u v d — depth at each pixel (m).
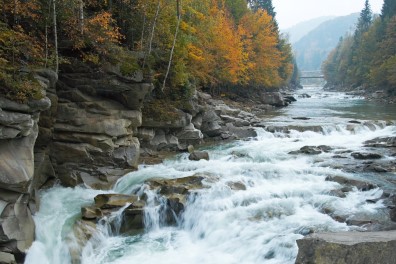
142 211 14.70
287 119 39.22
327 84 154.38
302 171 19.05
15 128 11.36
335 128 32.34
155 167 20.55
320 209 14.89
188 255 12.96
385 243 9.27
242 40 56.94
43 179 16.92
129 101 20.16
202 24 38.66
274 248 12.30
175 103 25.69
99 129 18.20
